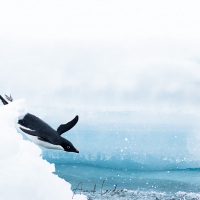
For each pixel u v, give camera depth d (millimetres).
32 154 16969
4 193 15352
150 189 37062
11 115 17703
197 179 42156
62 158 47875
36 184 15898
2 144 16047
